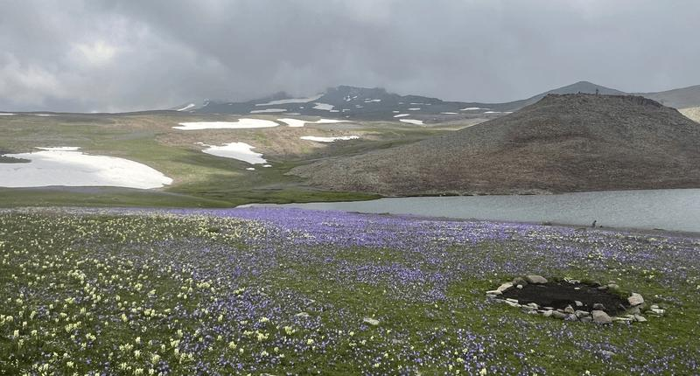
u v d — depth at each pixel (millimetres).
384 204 94312
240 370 13492
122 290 20266
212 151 194375
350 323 17859
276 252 31141
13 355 12750
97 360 13328
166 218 45906
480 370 14359
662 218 63344
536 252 32094
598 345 16422
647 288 23422
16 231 32938
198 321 17141
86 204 62969
